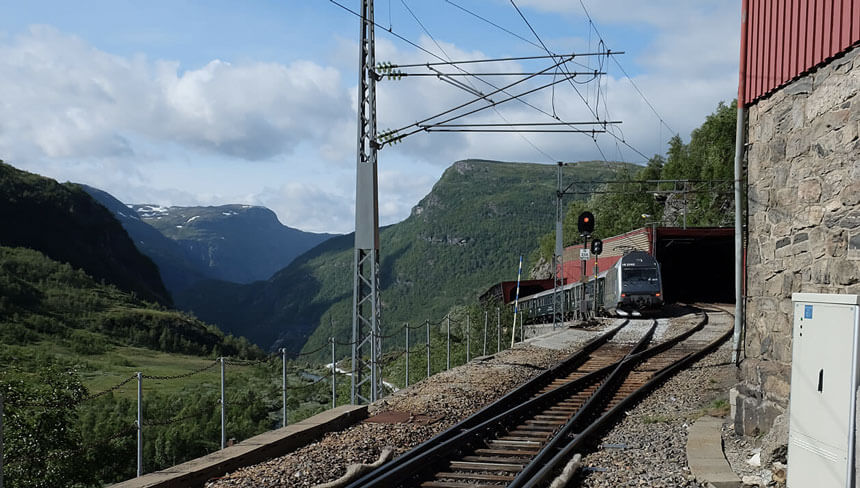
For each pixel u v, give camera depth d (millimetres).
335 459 9578
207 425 29453
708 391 14258
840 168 7789
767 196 9633
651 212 96375
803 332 6973
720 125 84812
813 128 8391
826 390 6465
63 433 11547
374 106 16922
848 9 7598
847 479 6016
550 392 14016
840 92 7801
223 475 8867
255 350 163375
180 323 159750
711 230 41062
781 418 8203
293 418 30984
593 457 9430
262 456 9688
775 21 9422
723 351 21281
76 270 192000
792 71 8875
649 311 34812
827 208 8031
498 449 10148
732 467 8539
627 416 12734
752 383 9852
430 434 11445
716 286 49125
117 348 131625
